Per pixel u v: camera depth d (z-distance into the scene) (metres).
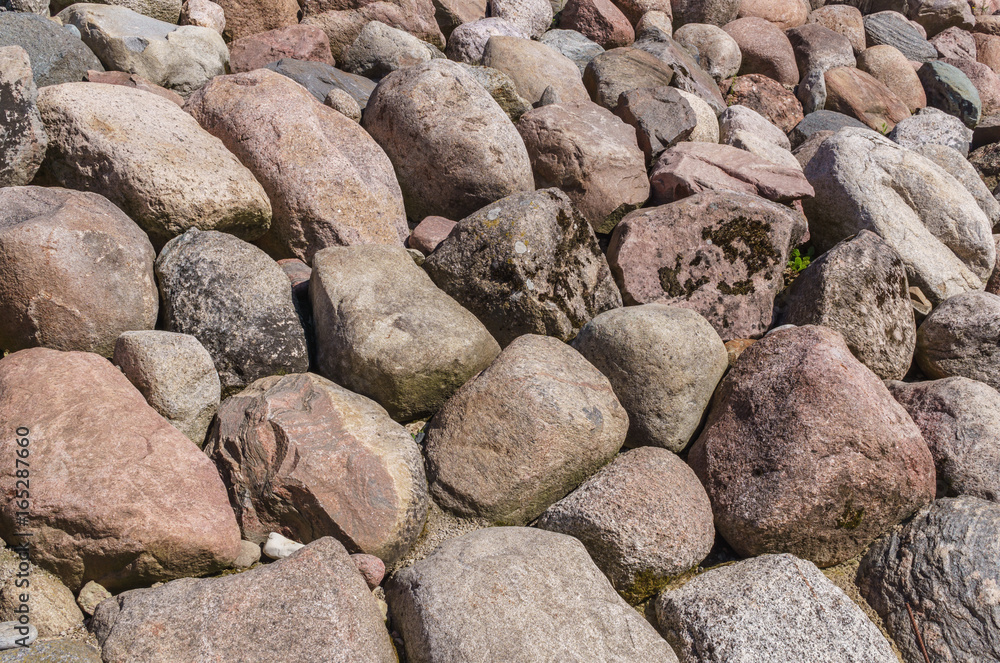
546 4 8.36
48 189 4.18
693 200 5.30
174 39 5.86
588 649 3.13
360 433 3.70
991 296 5.18
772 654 3.35
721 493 4.01
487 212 4.70
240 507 3.54
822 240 6.12
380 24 6.84
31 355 3.59
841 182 5.96
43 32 5.26
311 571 3.16
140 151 4.43
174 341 3.76
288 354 4.12
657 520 3.70
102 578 3.23
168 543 3.21
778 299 5.57
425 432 4.08
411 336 4.08
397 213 5.22
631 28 8.45
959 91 8.91
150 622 2.96
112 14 5.83
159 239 4.48
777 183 5.76
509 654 3.05
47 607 3.04
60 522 3.13
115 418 3.42
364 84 6.35
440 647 3.10
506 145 5.42
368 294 4.21
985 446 4.24
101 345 3.93
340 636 2.99
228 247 4.23
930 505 4.07
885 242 5.23
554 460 3.86
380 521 3.49
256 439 3.58
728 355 4.85
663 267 5.17
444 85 5.52
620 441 4.10
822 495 3.85
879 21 10.30
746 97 8.23
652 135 6.27
